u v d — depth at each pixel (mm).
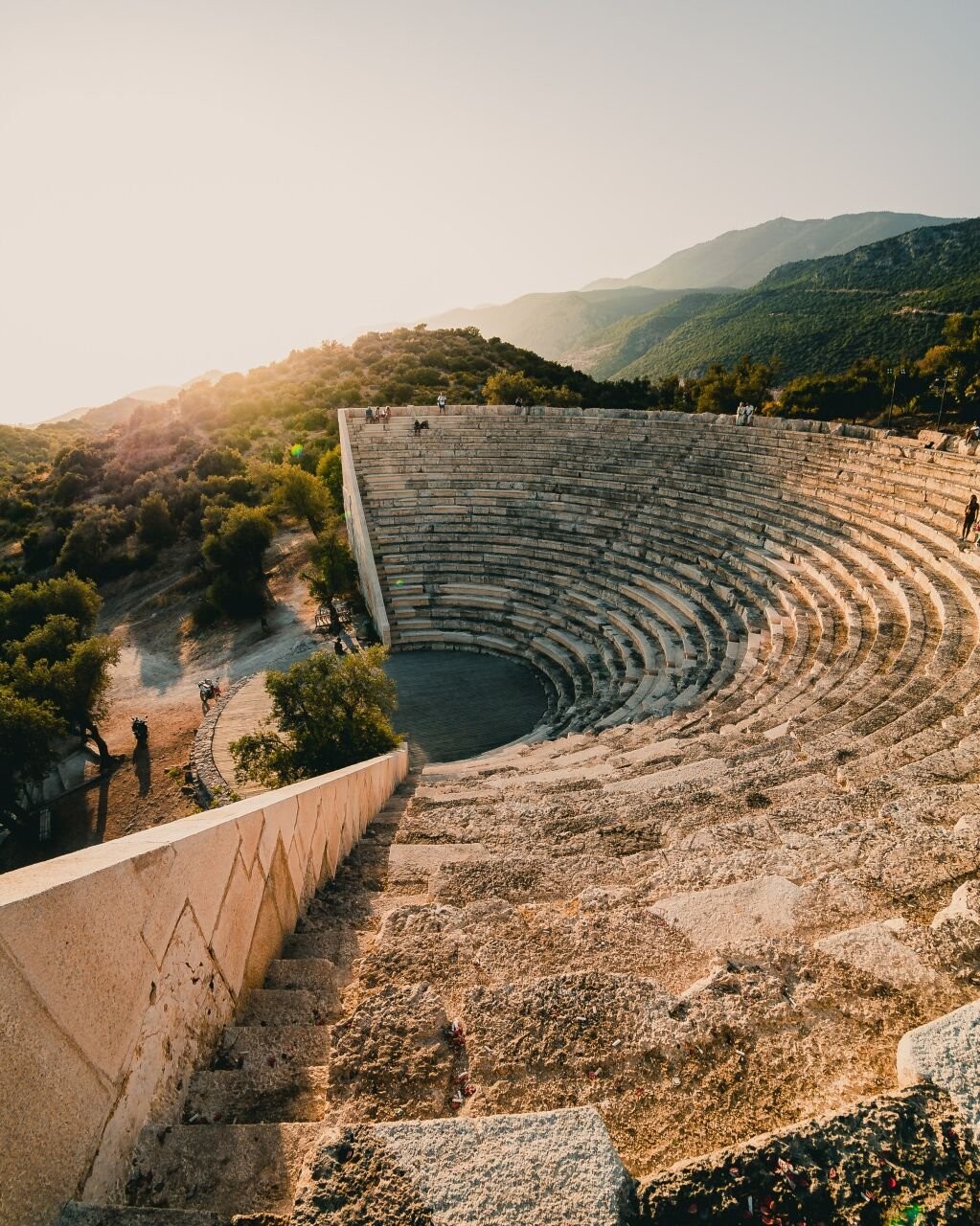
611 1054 2789
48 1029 2158
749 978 3127
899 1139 1997
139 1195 2395
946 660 10914
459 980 3549
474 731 20000
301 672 13383
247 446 62406
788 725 10508
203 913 3467
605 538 25922
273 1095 2951
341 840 7266
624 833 6258
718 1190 1896
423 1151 2031
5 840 21625
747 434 27141
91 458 71188
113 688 29797
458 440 33281
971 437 19703
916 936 3256
